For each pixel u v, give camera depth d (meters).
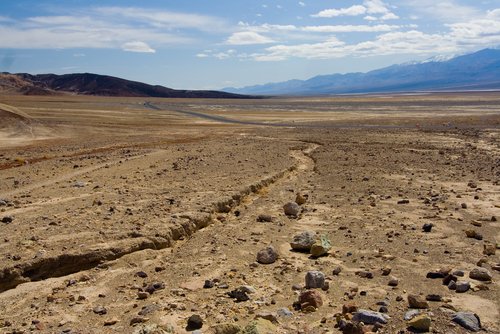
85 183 20.42
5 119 53.19
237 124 70.69
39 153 36.81
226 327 7.41
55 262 10.70
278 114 96.25
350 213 16.44
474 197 18.98
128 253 11.62
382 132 53.25
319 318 8.07
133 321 8.00
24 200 16.98
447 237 13.45
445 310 8.16
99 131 57.56
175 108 120.31
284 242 13.02
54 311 8.67
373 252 12.02
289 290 9.49
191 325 7.75
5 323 8.20
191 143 43.44
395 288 9.51
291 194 19.69
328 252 11.97
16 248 11.20
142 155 32.38
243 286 9.27
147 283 9.99
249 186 19.30
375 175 24.72
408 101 154.50
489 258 11.58
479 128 57.09
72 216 14.31
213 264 11.05
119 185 19.97
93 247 11.37
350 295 9.05
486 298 8.95
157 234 12.54
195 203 15.98
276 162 27.36
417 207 17.39
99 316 8.44
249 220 15.36
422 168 27.20
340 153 34.34
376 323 7.62
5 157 34.31
